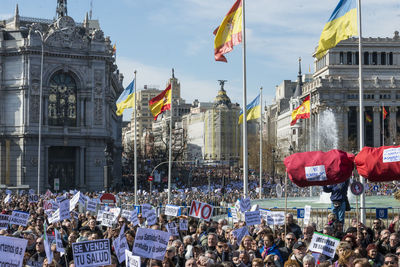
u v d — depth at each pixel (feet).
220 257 62.75
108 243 53.21
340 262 49.52
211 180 498.28
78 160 404.77
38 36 392.88
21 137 388.98
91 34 424.46
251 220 78.13
